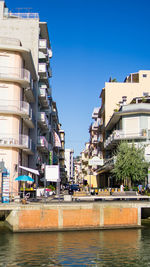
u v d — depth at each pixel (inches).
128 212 991.6
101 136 2600.9
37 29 1879.9
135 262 622.2
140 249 717.9
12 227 920.3
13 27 1871.3
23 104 1418.6
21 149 1456.7
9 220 1000.9
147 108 1774.1
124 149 1567.4
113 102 2359.7
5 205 914.7
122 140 1792.6
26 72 1409.9
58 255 663.1
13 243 767.1
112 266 597.0
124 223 984.3
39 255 661.3
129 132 1788.9
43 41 1929.1
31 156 1752.0
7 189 1053.8
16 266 587.5
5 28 1867.6
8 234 882.8
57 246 740.0
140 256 661.9
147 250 709.3
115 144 1962.4
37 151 1913.1
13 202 1079.0
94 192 1566.2
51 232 915.4
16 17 1914.4
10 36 1862.7
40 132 2096.5
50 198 1373.0
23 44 1872.5
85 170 4183.1
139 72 2396.7
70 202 1029.8
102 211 970.7
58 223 935.0
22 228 912.9
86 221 954.7
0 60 1350.9
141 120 1761.8
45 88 2090.3
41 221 925.8
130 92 2369.6
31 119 1528.1
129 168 1507.1
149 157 1628.9
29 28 1878.7
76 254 673.0
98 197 1107.3
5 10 1904.5
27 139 1423.5
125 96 2188.7
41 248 719.7
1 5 1886.1
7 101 1349.7
